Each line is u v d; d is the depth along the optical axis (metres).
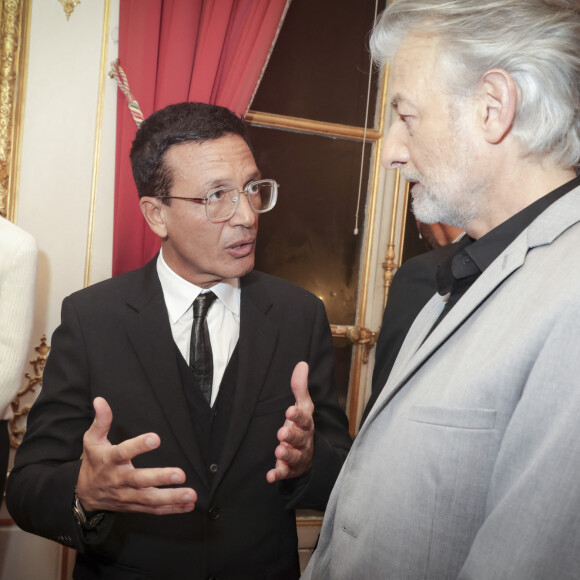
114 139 2.14
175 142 1.13
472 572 0.58
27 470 1.11
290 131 2.38
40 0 2.04
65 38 2.07
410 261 1.31
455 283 0.85
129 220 2.04
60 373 1.18
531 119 0.72
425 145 0.78
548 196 0.74
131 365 1.17
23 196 2.07
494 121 0.73
